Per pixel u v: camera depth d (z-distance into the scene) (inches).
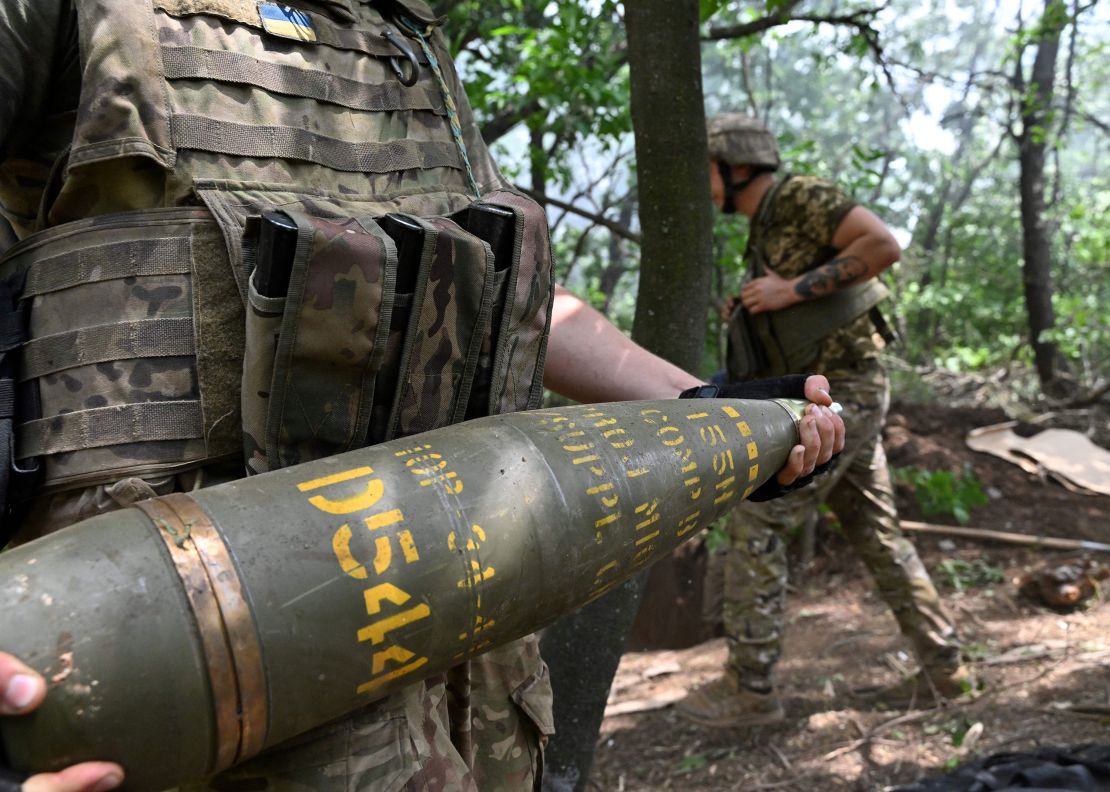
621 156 157.6
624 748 118.5
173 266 38.4
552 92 138.3
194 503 32.1
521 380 47.3
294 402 36.9
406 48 49.3
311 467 34.9
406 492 34.9
